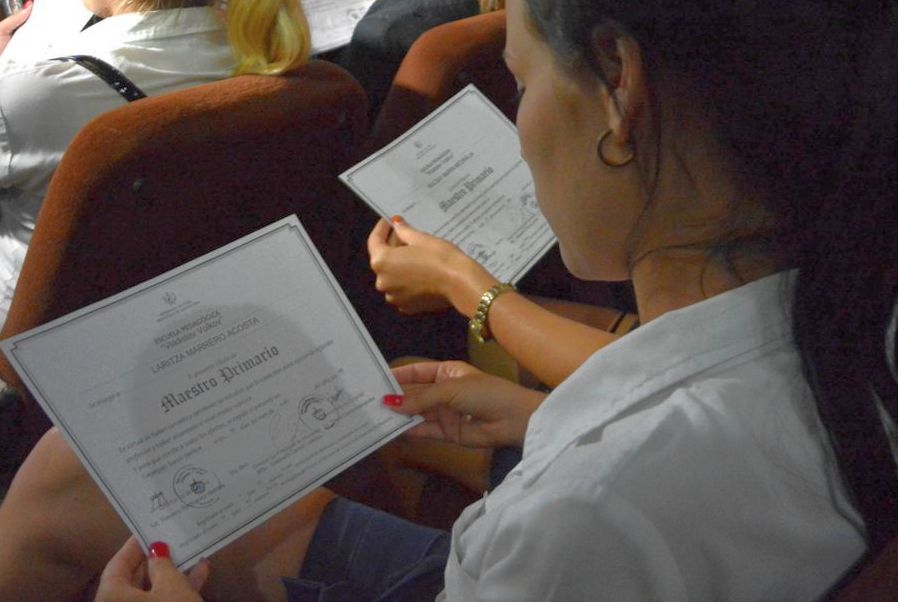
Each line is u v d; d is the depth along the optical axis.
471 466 1.15
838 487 0.53
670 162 0.53
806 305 0.51
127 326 0.83
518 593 0.52
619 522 0.50
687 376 0.55
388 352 1.58
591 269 0.63
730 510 0.51
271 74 1.21
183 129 1.06
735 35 0.49
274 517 0.98
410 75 1.36
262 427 0.85
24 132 1.21
